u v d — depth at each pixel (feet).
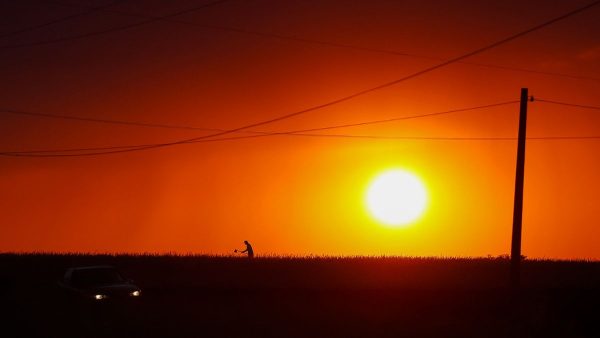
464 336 314.76
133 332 320.29
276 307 422.41
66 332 323.98
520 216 480.23
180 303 439.22
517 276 476.54
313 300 470.80
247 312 393.70
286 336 307.58
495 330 337.11
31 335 316.19
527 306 409.28
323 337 305.53
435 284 593.83
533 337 321.93
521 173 481.46
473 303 448.24
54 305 428.97
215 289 550.36
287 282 613.52
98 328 333.01
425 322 363.76
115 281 443.32
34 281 602.03
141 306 418.31
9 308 417.49
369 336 309.22
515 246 479.00
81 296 418.92
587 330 355.97
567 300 449.89
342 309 415.44
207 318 366.63
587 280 629.10
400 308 426.92
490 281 623.36
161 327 334.65
